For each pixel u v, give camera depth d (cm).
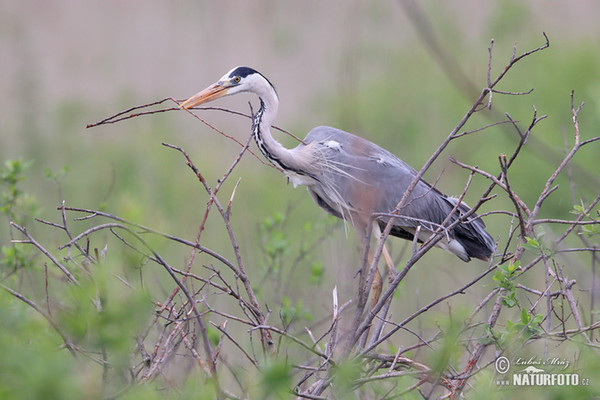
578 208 662
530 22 2419
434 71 2103
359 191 1025
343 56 723
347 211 1061
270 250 977
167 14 2861
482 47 2297
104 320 442
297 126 2091
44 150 1873
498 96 1928
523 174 1565
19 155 1864
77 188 1642
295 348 843
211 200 642
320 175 1060
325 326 970
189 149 1934
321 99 2131
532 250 645
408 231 1091
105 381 500
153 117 2134
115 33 2738
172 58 2584
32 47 2569
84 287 457
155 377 542
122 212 524
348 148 1071
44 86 2373
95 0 2984
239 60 2541
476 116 1839
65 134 1989
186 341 600
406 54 2198
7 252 790
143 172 1775
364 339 745
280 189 1656
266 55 2559
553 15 2633
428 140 1853
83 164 1791
